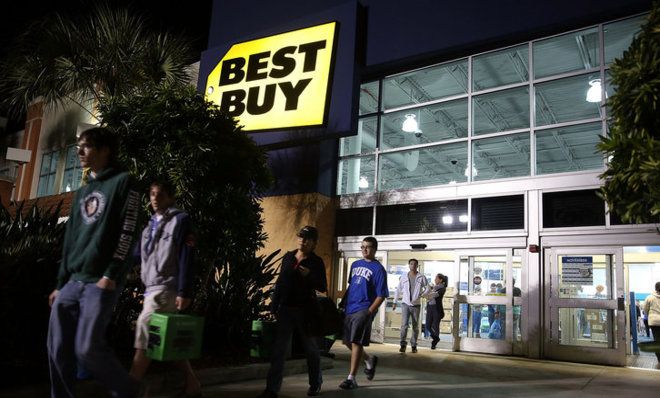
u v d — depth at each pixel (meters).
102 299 3.22
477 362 8.44
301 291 4.94
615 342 8.55
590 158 10.55
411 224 10.98
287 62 11.46
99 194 3.42
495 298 9.68
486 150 11.10
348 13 11.05
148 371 5.07
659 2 3.99
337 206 12.01
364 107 12.32
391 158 11.84
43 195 19.00
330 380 6.15
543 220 9.40
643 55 3.91
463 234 10.18
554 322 9.06
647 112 3.86
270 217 12.10
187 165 6.24
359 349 5.63
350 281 5.80
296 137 11.16
